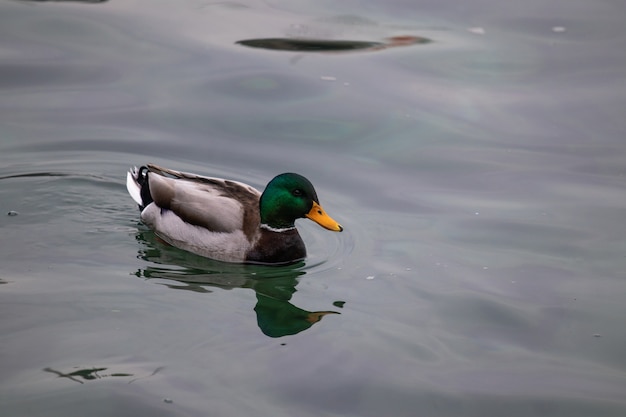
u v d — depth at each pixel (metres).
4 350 10.72
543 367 10.96
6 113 17.02
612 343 11.48
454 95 18.12
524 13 21.92
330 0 22.27
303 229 14.82
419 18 21.48
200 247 13.73
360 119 17.23
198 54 19.20
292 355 10.99
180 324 11.58
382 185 15.46
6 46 19.17
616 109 17.73
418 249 13.73
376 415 9.90
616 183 15.60
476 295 12.53
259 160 15.98
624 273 13.09
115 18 20.70
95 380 10.19
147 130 16.70
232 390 10.18
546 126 17.22
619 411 10.09
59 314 11.60
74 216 14.37
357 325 11.80
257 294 12.59
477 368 10.89
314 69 18.84
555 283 12.83
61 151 15.97
